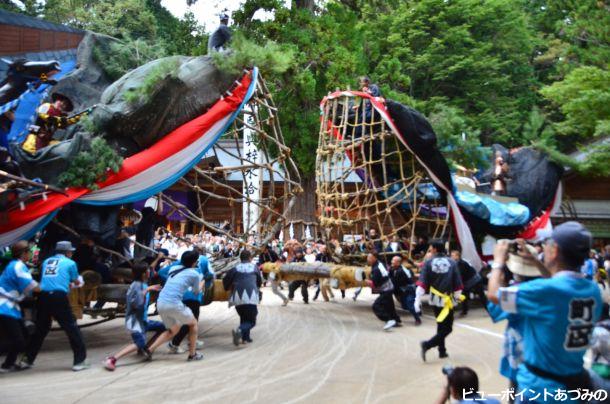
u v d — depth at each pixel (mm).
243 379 6457
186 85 8445
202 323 11070
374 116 12469
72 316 6918
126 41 11078
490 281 3197
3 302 6570
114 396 5664
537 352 2865
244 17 17812
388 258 12883
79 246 8492
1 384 6062
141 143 8438
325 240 13609
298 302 14781
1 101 7488
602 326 4156
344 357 7766
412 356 7844
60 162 7488
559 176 16484
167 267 8625
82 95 10305
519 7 35031
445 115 15133
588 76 16422
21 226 7039
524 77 33094
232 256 10820
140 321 7324
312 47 17156
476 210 12812
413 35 28969
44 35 11438
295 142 17547
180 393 5816
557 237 2977
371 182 12219
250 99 9562
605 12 19609
